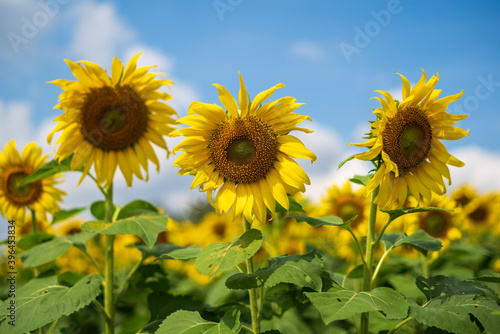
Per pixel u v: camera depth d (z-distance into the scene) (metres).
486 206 1.59
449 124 0.91
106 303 1.03
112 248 1.05
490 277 0.91
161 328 0.87
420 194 0.95
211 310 1.08
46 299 0.95
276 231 1.35
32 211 1.25
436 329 0.93
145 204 1.12
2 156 1.22
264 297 0.99
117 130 1.05
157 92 1.05
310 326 1.23
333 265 1.42
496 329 0.81
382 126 0.88
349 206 1.36
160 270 1.16
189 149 0.90
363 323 0.90
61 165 1.07
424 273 1.27
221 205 0.89
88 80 1.02
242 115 0.89
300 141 0.89
